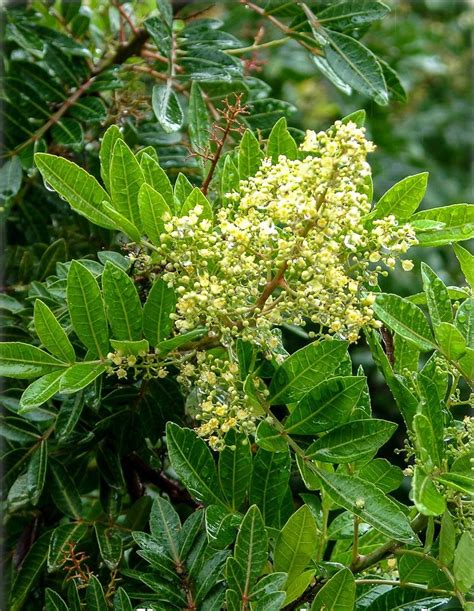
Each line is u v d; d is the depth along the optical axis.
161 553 0.39
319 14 0.52
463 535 0.34
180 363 0.37
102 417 0.47
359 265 0.36
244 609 0.34
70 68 0.55
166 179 0.38
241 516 0.38
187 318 0.35
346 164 0.33
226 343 0.37
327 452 0.36
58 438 0.43
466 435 0.36
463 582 0.34
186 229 0.35
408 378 0.39
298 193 0.33
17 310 0.50
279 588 0.34
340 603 0.34
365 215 0.38
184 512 0.51
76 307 0.36
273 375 0.36
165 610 0.37
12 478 0.46
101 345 0.37
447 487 0.34
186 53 0.53
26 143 0.53
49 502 0.49
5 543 0.49
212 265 0.36
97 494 0.55
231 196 0.36
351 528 0.43
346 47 0.50
